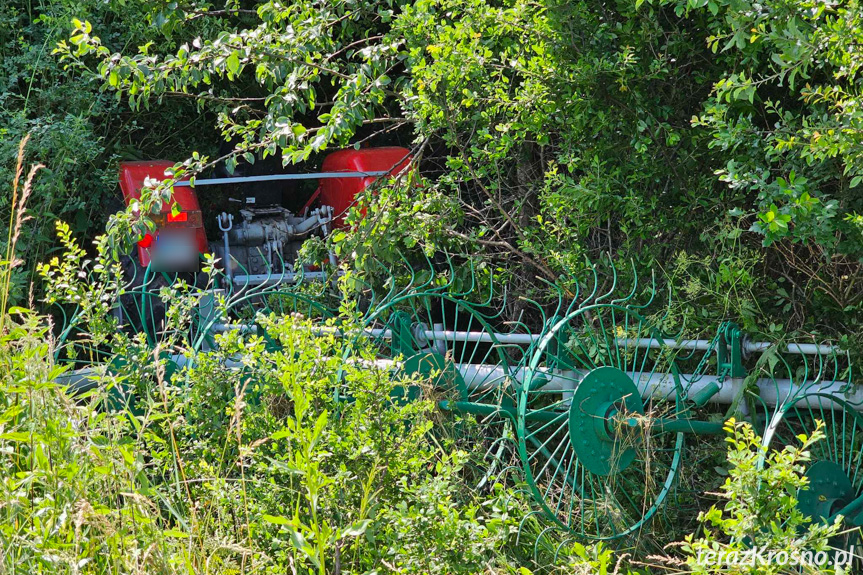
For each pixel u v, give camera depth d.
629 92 9.10
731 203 9.16
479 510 6.64
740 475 4.76
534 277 10.62
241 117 12.82
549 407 7.41
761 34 6.50
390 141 13.52
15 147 11.09
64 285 6.68
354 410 5.77
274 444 5.70
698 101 9.66
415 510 5.14
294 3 9.66
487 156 9.73
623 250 9.67
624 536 7.22
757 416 7.79
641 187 9.61
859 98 6.41
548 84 9.06
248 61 9.20
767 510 4.72
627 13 8.89
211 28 12.45
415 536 5.02
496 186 9.82
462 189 11.66
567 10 8.96
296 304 9.48
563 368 7.93
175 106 13.38
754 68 8.48
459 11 9.20
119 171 11.50
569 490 7.87
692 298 8.66
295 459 5.32
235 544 5.00
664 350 8.12
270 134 8.77
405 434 5.96
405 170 9.74
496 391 7.97
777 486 4.71
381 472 5.52
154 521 4.84
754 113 8.84
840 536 6.81
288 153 8.57
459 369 8.20
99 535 4.88
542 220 10.08
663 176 9.55
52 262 6.83
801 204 6.64
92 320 6.76
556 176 9.36
